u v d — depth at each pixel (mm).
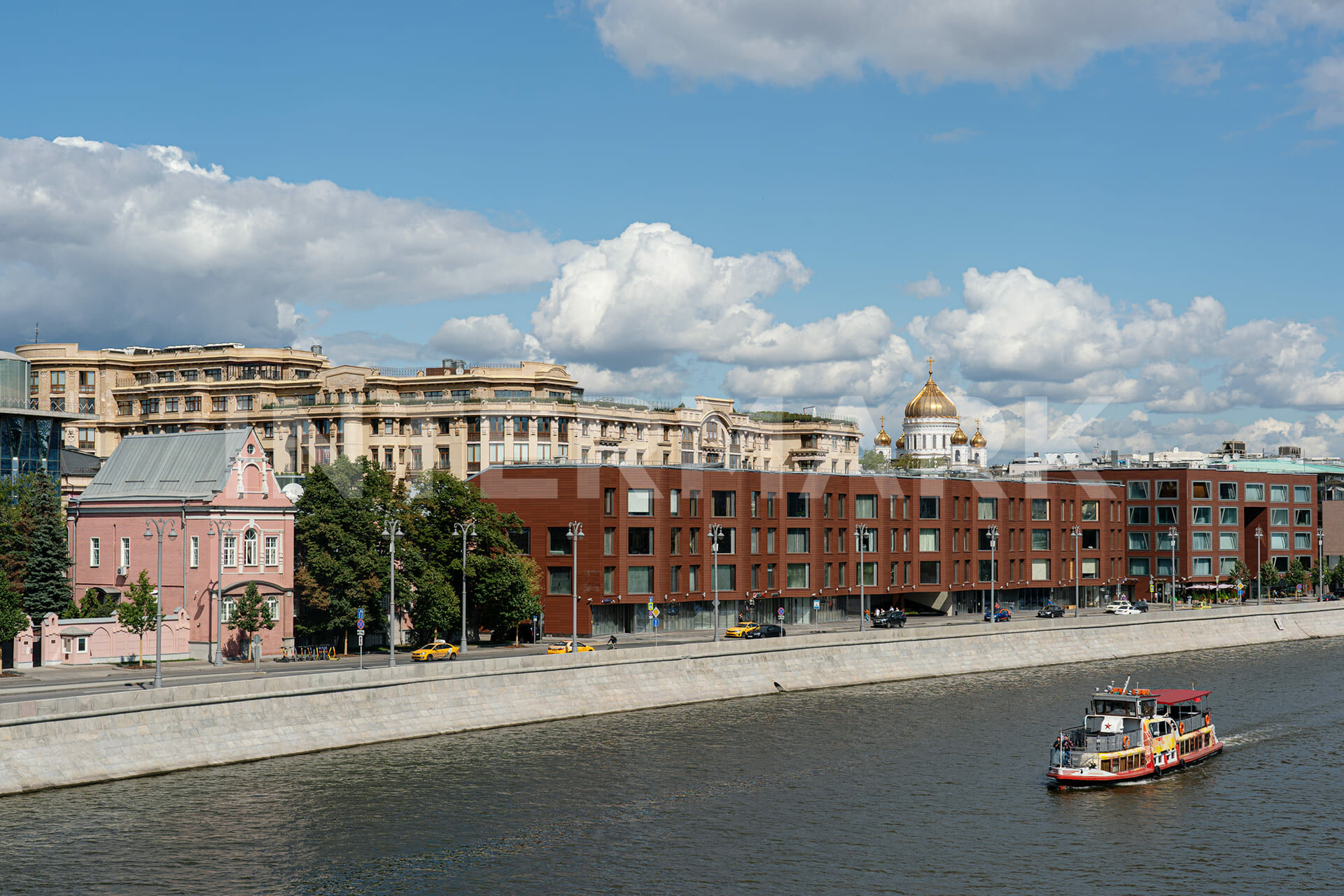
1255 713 124438
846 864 74312
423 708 105938
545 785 89312
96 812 79688
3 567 126500
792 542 172250
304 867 71500
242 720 94812
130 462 137000
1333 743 110750
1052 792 91000
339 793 85812
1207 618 186625
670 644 138625
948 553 190625
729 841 78062
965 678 145125
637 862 73812
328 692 100312
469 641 147000
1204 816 86250
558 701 114938
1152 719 99938
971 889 70625
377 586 128250
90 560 135000
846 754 100938
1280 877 73562
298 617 133625
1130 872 74062
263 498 130875
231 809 81312
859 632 149500
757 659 132500
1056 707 123188
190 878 69188
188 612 126625
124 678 108812
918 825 82375
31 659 115375
